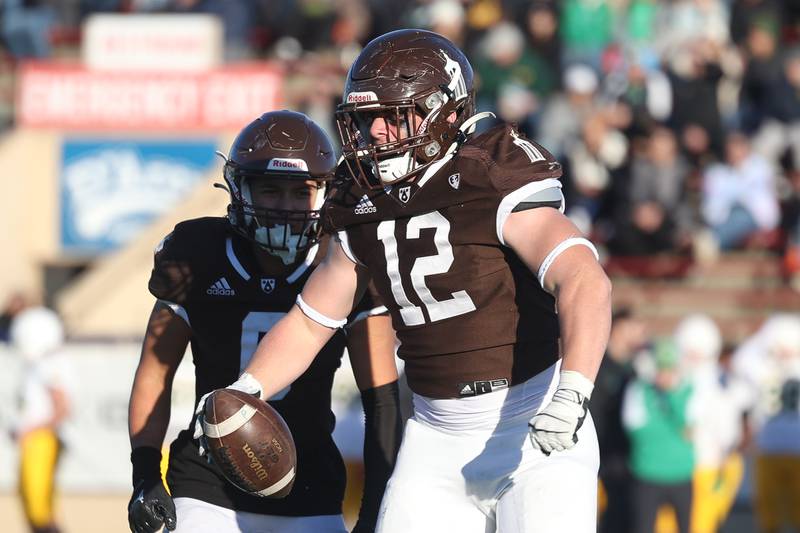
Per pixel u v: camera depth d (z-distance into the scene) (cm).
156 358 1351
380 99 1156
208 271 1322
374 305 1314
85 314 3350
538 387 1193
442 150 1166
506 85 3616
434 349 1198
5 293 3856
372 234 1187
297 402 1320
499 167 1141
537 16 3675
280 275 1326
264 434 1160
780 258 3612
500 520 1174
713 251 3631
